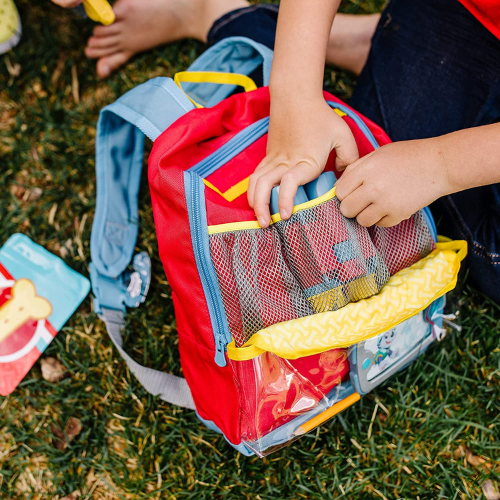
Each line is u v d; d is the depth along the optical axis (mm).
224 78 1055
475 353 1156
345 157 912
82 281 1244
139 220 1264
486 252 1021
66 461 1146
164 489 1110
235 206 908
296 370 893
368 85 1125
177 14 1273
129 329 1202
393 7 1093
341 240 857
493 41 961
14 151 1332
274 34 1167
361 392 970
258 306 854
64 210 1312
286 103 897
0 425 1188
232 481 1107
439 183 848
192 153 926
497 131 833
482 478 1081
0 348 1194
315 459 1105
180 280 888
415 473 1107
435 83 1036
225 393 906
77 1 1130
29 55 1365
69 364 1199
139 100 948
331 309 864
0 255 1248
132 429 1146
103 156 1163
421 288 877
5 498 1136
